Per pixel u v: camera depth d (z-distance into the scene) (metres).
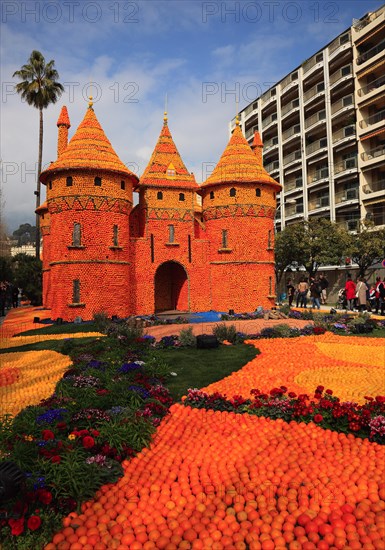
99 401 7.95
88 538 4.32
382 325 19.22
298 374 10.85
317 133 54.50
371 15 45.75
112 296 23.86
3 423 6.93
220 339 15.80
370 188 45.81
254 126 69.00
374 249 34.94
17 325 23.45
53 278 24.09
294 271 55.88
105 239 23.84
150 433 6.75
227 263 27.44
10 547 4.30
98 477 5.22
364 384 9.79
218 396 8.49
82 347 14.42
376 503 4.88
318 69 52.34
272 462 5.82
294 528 4.47
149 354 12.96
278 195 61.56
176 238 27.42
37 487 4.86
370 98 44.94
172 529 4.51
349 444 6.40
